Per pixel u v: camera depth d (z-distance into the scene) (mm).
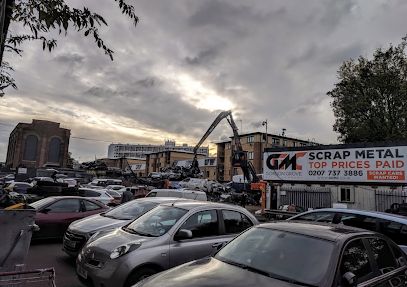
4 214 4934
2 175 64875
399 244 7094
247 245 4707
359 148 21875
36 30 2818
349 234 4504
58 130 100875
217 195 37312
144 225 6730
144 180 52812
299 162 24203
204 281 3791
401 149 20391
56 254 9523
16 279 3602
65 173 63938
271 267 4160
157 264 5812
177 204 7090
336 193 22375
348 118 34406
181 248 6125
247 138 87312
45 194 17812
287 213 19703
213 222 6820
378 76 32469
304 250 4262
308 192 23469
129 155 128250
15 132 100750
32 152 97062
